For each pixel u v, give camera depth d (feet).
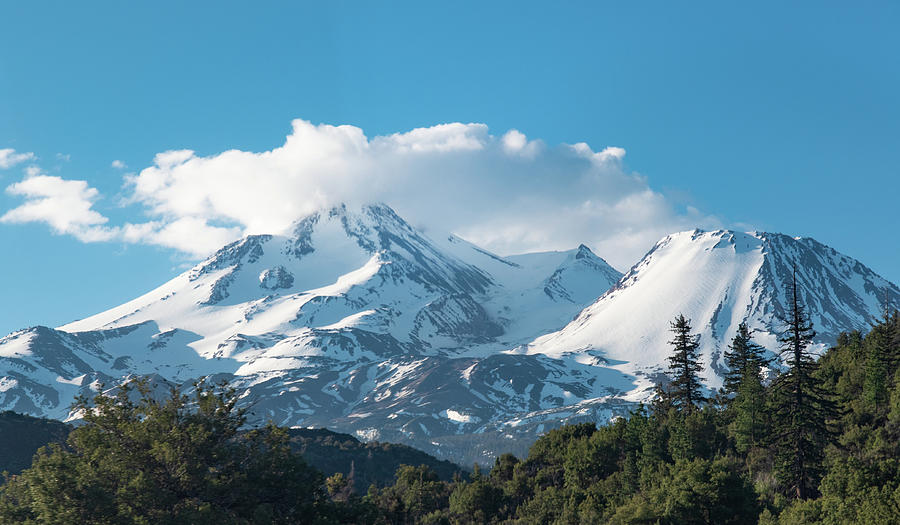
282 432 208.33
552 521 374.84
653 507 302.25
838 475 273.54
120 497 175.22
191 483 184.34
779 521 268.82
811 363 342.85
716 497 289.12
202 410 198.39
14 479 195.31
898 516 217.56
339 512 204.54
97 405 196.85
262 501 196.65
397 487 497.05
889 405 371.35
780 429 341.82
